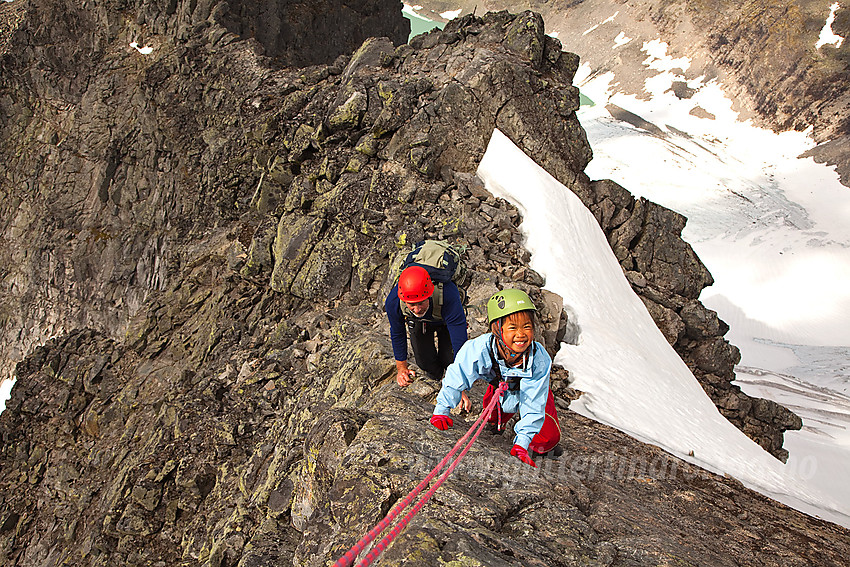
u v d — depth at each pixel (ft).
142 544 39.45
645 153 379.14
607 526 14.30
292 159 60.39
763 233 302.66
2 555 62.90
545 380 14.35
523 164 51.26
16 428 69.26
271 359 47.50
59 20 120.47
